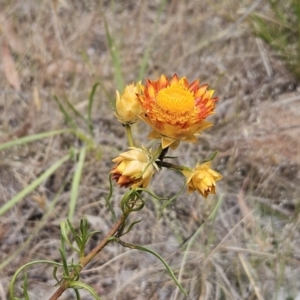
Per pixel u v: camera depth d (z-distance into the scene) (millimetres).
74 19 920
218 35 863
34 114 783
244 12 847
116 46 841
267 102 778
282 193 690
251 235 654
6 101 803
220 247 632
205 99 463
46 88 825
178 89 459
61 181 717
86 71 842
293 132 720
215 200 682
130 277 630
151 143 749
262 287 615
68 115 743
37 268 646
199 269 625
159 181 706
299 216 647
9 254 659
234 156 709
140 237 667
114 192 699
